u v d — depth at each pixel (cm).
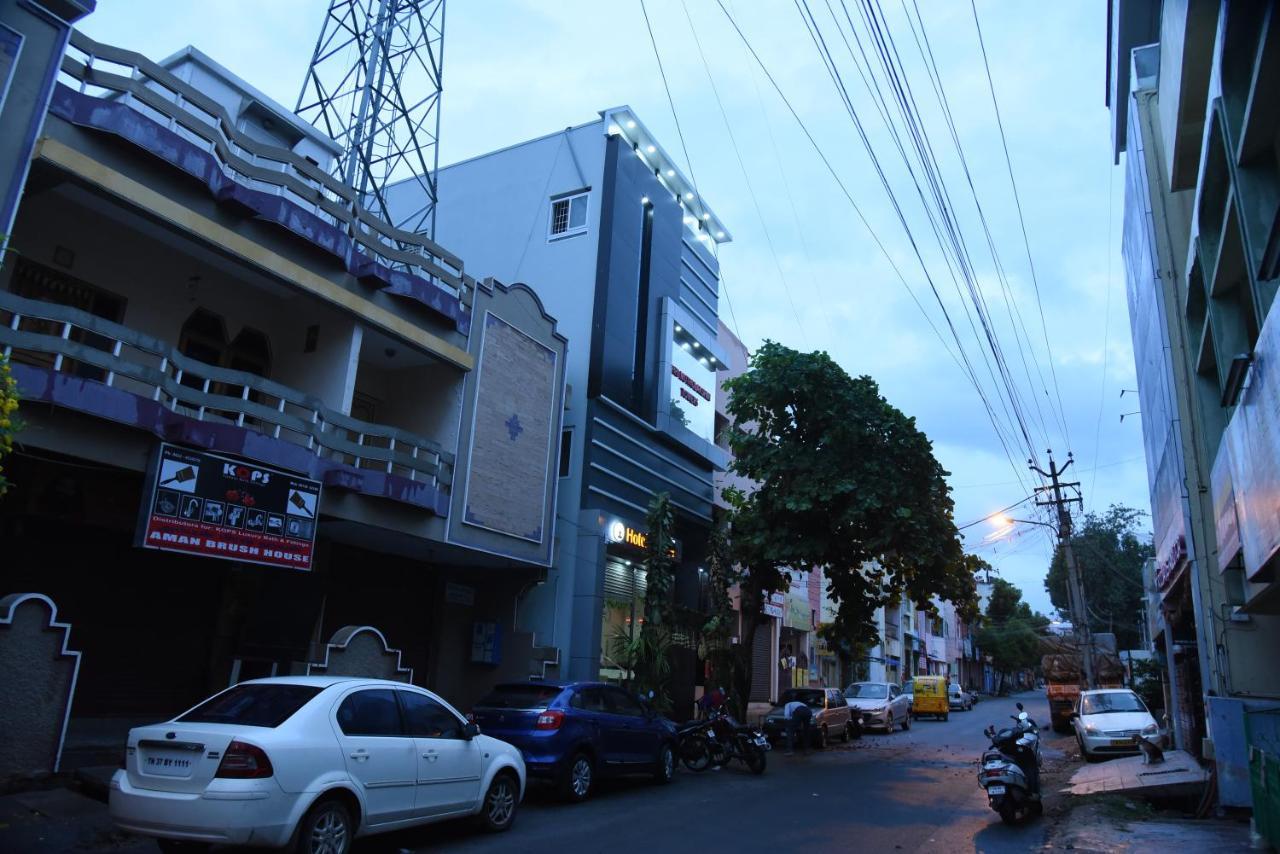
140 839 776
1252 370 787
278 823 635
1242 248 950
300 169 1291
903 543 1925
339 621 1541
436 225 2459
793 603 3484
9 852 704
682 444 2400
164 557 1252
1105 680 3209
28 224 1108
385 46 1719
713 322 2731
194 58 1432
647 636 1895
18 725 868
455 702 1800
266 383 1177
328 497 1277
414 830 874
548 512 1791
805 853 852
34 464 1073
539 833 897
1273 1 654
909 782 1412
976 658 8325
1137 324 2031
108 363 987
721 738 1531
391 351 1505
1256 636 1320
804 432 2061
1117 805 1155
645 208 2378
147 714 1206
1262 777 849
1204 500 1407
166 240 1149
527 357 1759
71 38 1002
